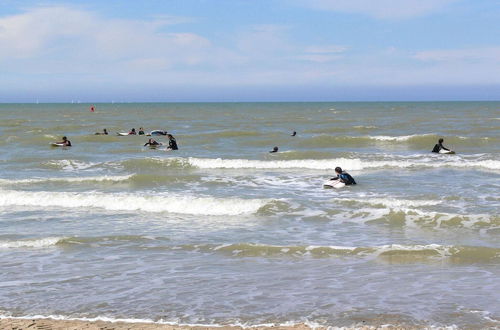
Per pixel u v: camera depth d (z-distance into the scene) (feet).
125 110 416.87
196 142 125.59
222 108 479.00
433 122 199.00
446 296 27.48
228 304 26.76
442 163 79.97
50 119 249.55
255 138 133.59
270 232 42.39
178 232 42.68
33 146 117.29
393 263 33.42
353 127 169.37
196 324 24.11
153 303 26.99
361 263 33.53
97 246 38.27
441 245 36.09
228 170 80.18
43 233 42.52
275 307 26.27
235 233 42.22
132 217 48.73
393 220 45.21
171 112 357.00
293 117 263.08
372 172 75.20
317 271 32.07
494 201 52.70
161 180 69.36
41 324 24.02
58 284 30.07
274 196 57.77
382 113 314.55
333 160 81.92
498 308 25.70
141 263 34.17
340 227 43.62
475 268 32.19
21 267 33.35
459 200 53.47
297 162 82.64
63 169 82.79
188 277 31.22
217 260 34.73
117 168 83.61
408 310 25.59
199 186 65.36
